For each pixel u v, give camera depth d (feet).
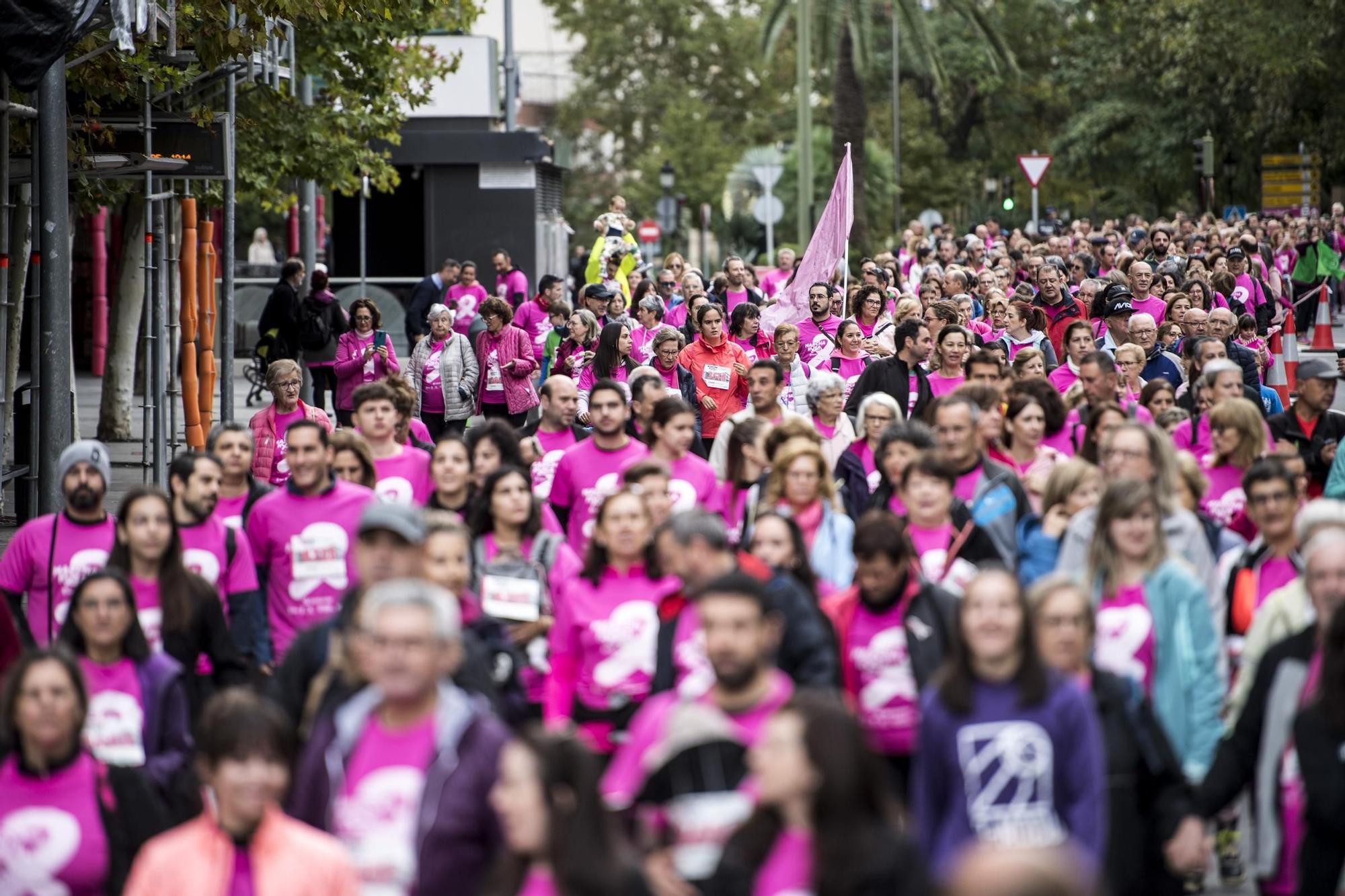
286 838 29.09
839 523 47.03
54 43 61.46
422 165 183.73
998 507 48.91
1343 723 31.76
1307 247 183.01
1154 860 33.91
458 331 138.10
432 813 29.86
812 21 223.30
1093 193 385.09
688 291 123.85
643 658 40.09
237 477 51.88
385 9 99.91
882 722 38.96
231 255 106.63
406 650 29.68
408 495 56.59
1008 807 30.66
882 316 104.37
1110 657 37.88
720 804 29.30
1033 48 410.93
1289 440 59.88
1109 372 60.59
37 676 32.32
